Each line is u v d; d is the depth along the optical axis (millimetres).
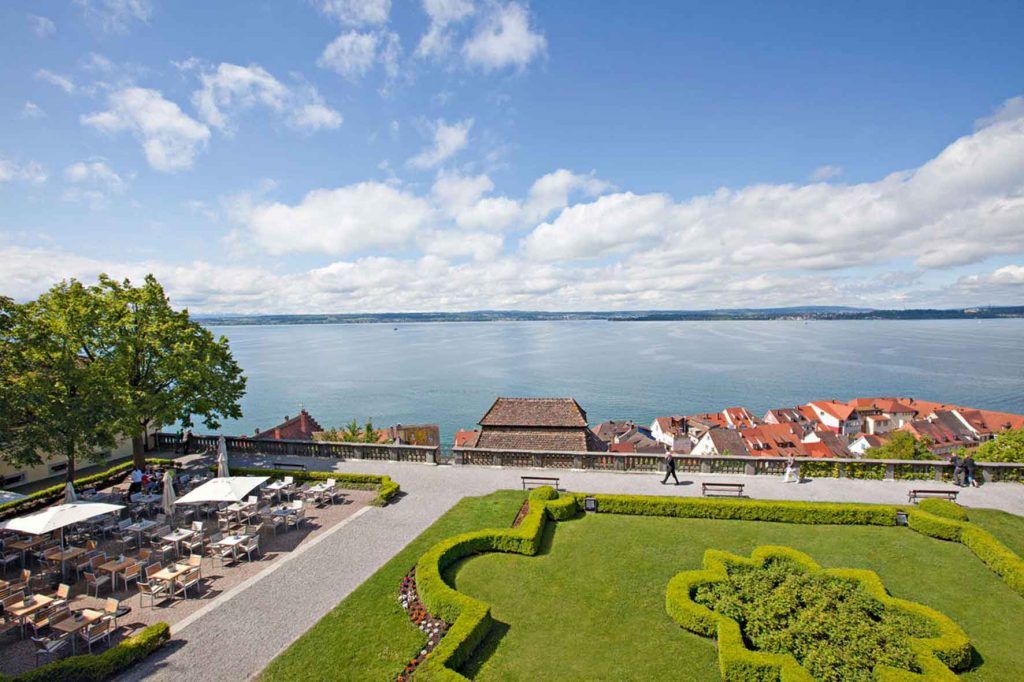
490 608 17281
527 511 26047
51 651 14953
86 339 32156
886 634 14766
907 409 104875
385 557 21703
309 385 159875
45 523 19766
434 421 113125
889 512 24125
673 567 20453
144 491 29578
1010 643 15773
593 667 14734
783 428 86375
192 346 35156
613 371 191250
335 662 14969
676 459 32250
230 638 16281
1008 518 24547
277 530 24797
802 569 19297
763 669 13539
